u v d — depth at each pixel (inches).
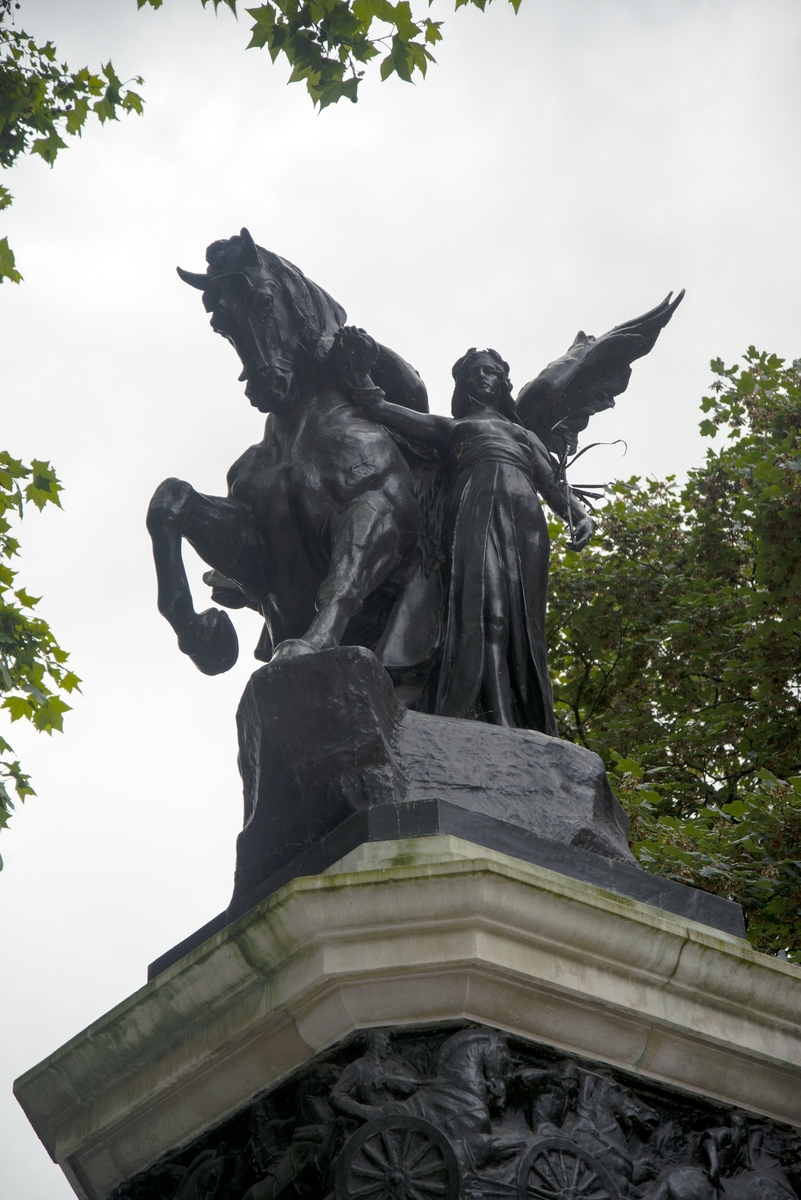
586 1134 180.7
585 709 596.4
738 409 581.6
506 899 181.0
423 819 194.4
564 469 266.5
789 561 485.7
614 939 187.2
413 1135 171.9
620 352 279.6
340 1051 183.8
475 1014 182.1
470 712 230.7
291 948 183.0
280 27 296.2
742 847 428.1
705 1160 187.3
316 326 256.7
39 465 366.9
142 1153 201.3
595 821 213.0
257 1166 184.9
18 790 344.8
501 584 238.8
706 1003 193.9
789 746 512.4
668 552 593.3
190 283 255.9
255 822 212.1
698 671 558.6
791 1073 197.9
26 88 376.2
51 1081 206.1
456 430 252.8
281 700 209.0
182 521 239.3
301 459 246.4
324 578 242.1
